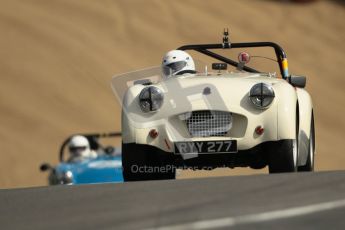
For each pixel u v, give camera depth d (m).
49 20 159.75
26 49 147.75
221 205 21.53
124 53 154.88
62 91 135.38
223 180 27.27
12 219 21.86
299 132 34.56
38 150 117.50
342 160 123.94
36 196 26.31
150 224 19.25
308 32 178.75
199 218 19.64
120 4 172.38
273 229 17.92
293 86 36.53
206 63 37.56
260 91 32.62
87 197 25.08
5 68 140.25
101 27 162.50
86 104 132.75
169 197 23.67
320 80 158.62
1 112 126.38
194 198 23.16
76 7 167.00
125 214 21.14
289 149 32.81
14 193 27.77
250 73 36.56
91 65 146.25
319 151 125.81
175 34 167.88
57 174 58.06
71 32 157.12
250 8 183.38
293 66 163.25
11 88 134.12
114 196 24.80
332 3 191.88
